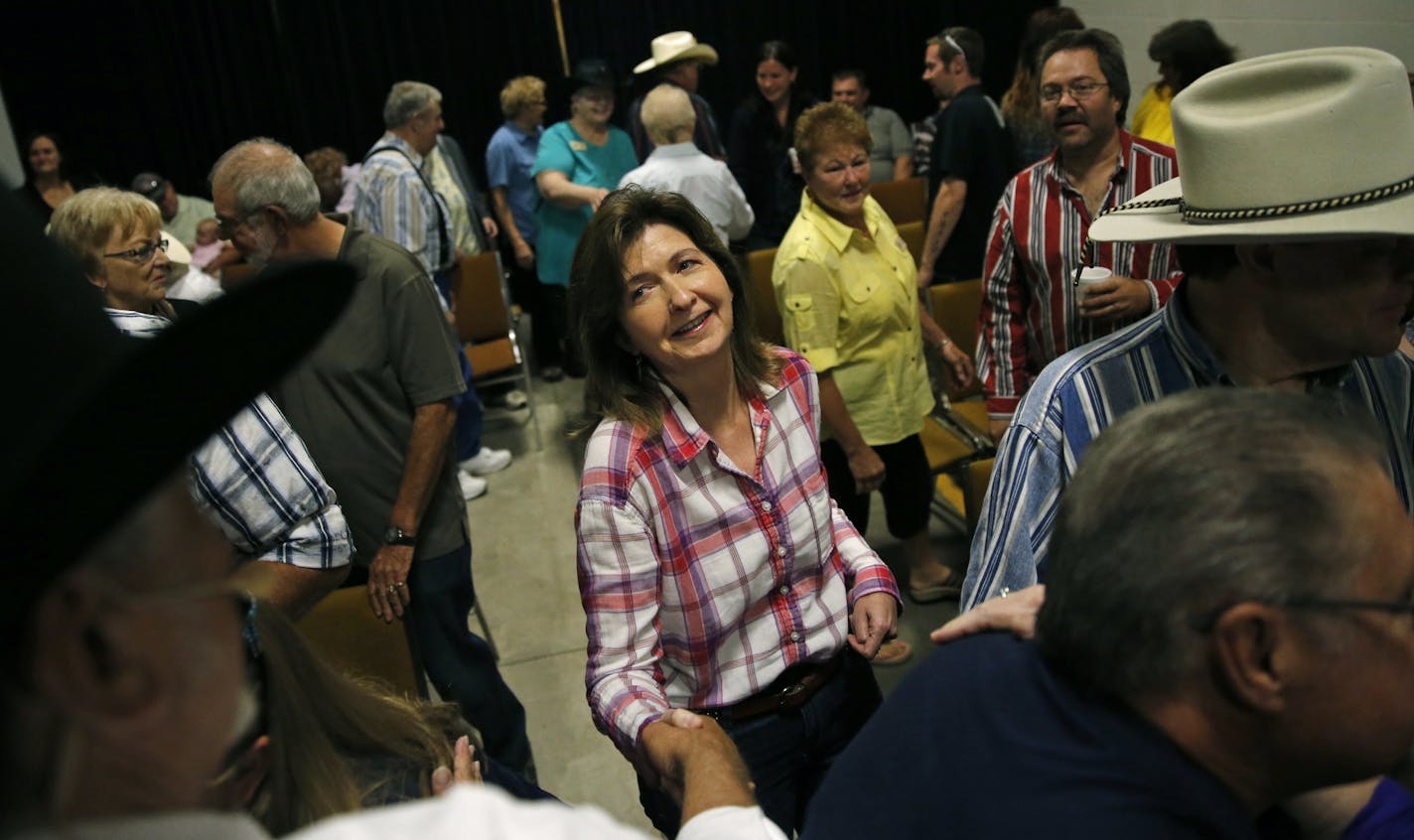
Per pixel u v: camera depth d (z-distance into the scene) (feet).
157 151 20.83
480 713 7.69
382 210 13.15
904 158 18.86
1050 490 4.02
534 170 15.81
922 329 10.22
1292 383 3.77
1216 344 3.88
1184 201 3.86
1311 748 2.15
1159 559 2.10
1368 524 2.05
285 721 2.86
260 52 20.81
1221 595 2.05
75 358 1.31
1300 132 3.36
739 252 11.80
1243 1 14.20
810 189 8.47
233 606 1.64
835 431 8.57
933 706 2.50
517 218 17.85
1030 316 7.99
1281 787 2.27
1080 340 7.64
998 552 4.11
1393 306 3.52
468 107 21.97
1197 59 10.19
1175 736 2.19
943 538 11.48
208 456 4.71
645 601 4.73
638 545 4.70
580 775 8.63
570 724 9.28
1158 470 2.16
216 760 1.57
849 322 8.64
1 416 1.22
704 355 4.65
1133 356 4.03
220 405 1.55
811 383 5.20
